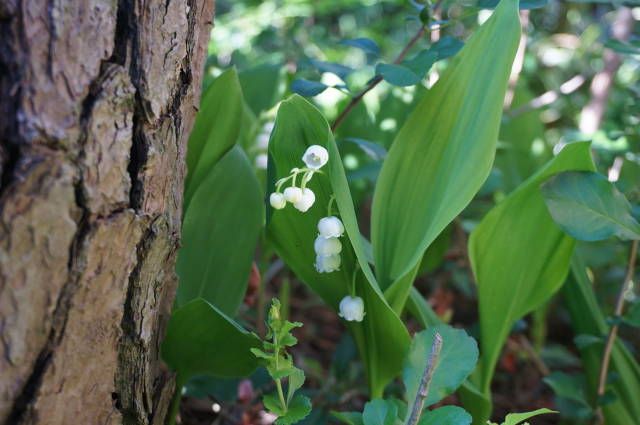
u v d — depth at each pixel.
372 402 0.37
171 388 0.39
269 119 0.50
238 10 0.85
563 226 0.40
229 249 0.42
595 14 0.90
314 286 0.41
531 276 0.42
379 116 0.57
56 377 0.34
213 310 0.37
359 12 1.06
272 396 0.37
